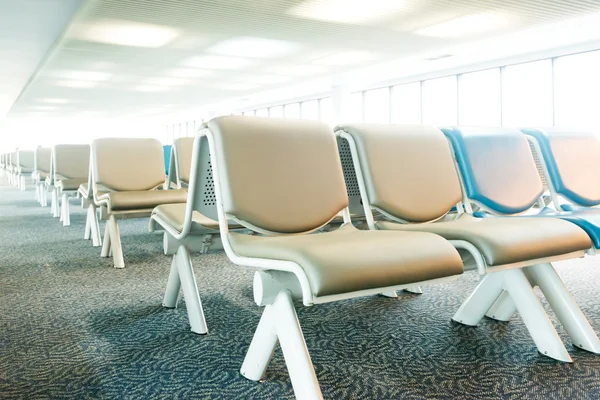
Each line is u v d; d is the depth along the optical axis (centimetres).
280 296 140
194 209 189
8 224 600
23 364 177
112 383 162
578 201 244
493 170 218
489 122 1104
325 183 175
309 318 232
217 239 224
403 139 196
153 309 248
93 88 1502
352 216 212
